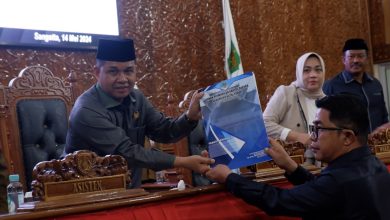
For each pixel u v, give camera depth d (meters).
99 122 1.95
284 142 2.13
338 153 1.70
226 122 1.83
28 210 1.34
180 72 4.79
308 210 1.60
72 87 2.80
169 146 3.24
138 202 1.50
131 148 1.89
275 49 5.73
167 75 4.69
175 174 2.97
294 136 2.60
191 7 4.95
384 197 1.65
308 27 6.13
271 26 5.73
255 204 1.68
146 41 4.57
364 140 1.71
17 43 3.61
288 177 1.93
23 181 2.43
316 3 6.29
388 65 6.82
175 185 2.52
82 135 1.96
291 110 3.00
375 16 6.80
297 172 1.90
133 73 2.08
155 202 1.56
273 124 2.74
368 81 4.17
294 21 5.98
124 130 2.11
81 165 1.47
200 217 1.67
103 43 2.04
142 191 1.57
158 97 4.60
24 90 2.56
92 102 2.00
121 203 1.46
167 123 2.23
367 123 1.72
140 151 1.88
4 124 2.41
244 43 5.45
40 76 2.66
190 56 4.89
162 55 4.68
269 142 1.87
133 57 2.06
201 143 2.89
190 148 2.82
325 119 1.71
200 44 4.99
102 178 1.52
